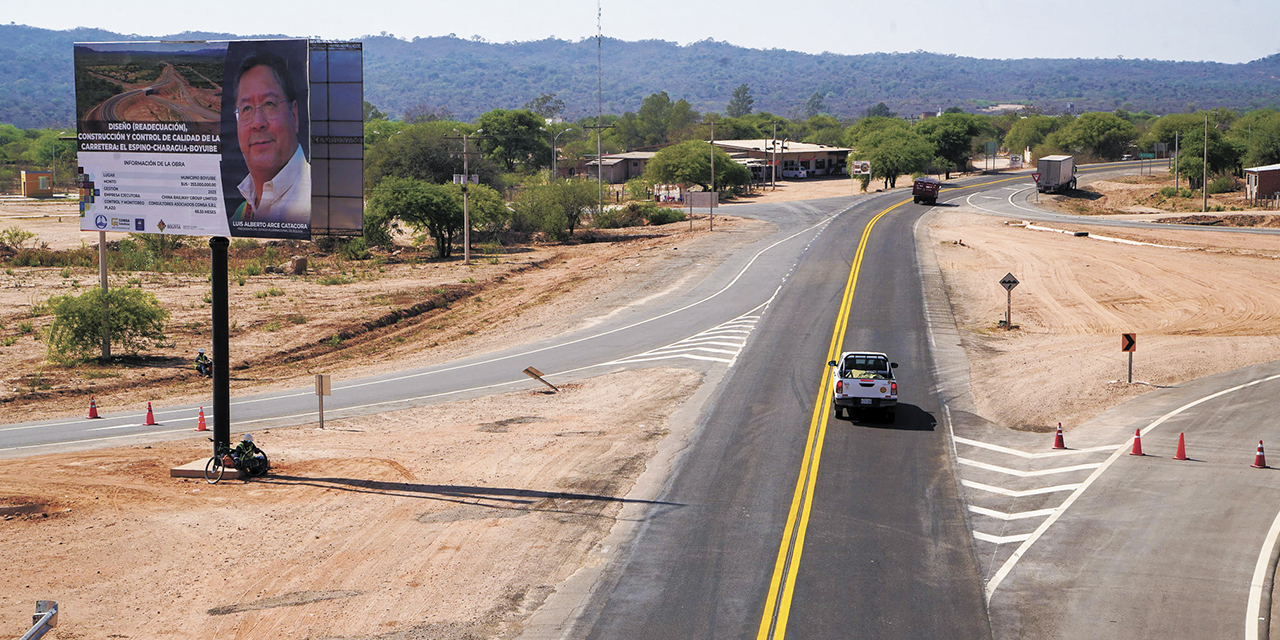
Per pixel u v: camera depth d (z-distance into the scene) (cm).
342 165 2166
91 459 2320
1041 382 3095
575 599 1528
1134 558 1692
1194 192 10350
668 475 2173
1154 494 2031
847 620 1456
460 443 2470
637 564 1667
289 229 2159
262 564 1670
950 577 1616
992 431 2559
